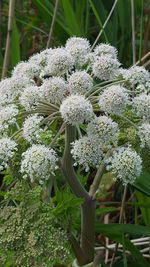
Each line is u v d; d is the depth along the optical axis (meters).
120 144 0.40
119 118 0.40
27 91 0.37
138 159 0.35
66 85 0.37
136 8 0.74
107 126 0.35
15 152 0.38
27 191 0.37
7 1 0.84
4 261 0.38
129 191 0.59
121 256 0.52
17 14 0.76
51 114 0.37
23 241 0.36
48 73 0.40
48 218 0.35
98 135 0.35
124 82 0.40
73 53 0.40
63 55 0.38
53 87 0.36
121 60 0.69
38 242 0.35
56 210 0.37
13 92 0.39
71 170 0.38
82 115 0.35
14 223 0.36
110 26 0.67
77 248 0.40
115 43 0.67
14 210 0.37
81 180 0.46
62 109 0.35
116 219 0.59
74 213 0.39
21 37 0.76
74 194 0.39
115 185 0.58
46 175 0.35
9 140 0.36
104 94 0.36
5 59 0.62
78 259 0.41
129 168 0.35
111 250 0.52
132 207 0.59
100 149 0.37
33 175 0.35
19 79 0.39
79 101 0.35
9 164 0.38
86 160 0.35
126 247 0.45
